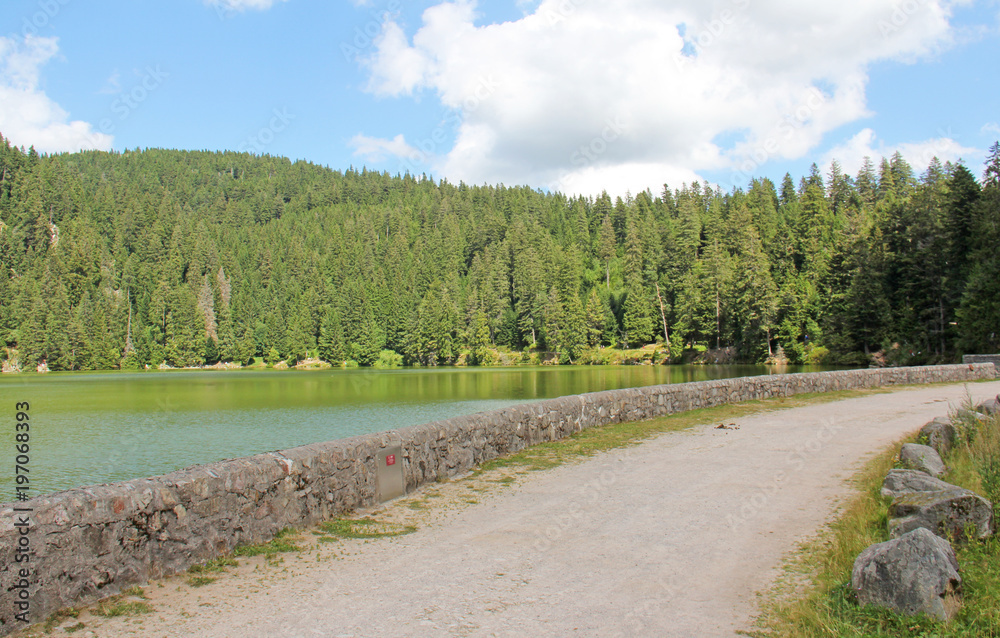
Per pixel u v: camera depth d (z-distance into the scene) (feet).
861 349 224.33
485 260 511.40
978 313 161.68
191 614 17.25
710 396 64.80
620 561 21.39
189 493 21.09
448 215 643.04
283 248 633.20
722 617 16.81
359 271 558.97
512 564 21.26
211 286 571.28
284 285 537.24
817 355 252.21
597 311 372.38
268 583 19.65
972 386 82.23
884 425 51.06
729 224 364.38
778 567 20.56
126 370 421.59
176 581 19.76
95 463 81.20
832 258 252.21
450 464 35.50
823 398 70.90
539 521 26.50
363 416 128.98
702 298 310.24
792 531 24.34
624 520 26.35
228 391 212.02
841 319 229.04
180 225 631.97
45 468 78.18
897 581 16.24
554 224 584.81
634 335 353.72
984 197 175.32
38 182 602.44
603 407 52.65
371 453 29.58
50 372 390.42
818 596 17.56
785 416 57.57
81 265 506.48
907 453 30.48
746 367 256.73
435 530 25.48
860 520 23.89
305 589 19.15
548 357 387.55
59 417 138.41
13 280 449.89
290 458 25.36
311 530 25.31
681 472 35.37
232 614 17.26
